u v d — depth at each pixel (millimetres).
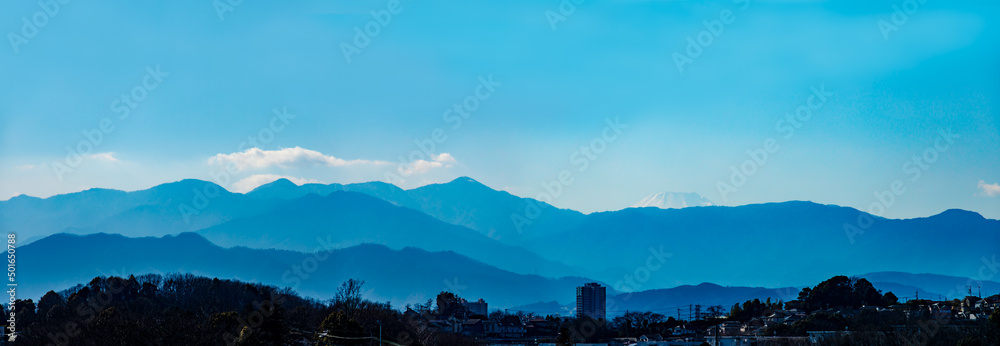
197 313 189500
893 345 161625
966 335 157125
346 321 150500
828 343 175000
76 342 144750
